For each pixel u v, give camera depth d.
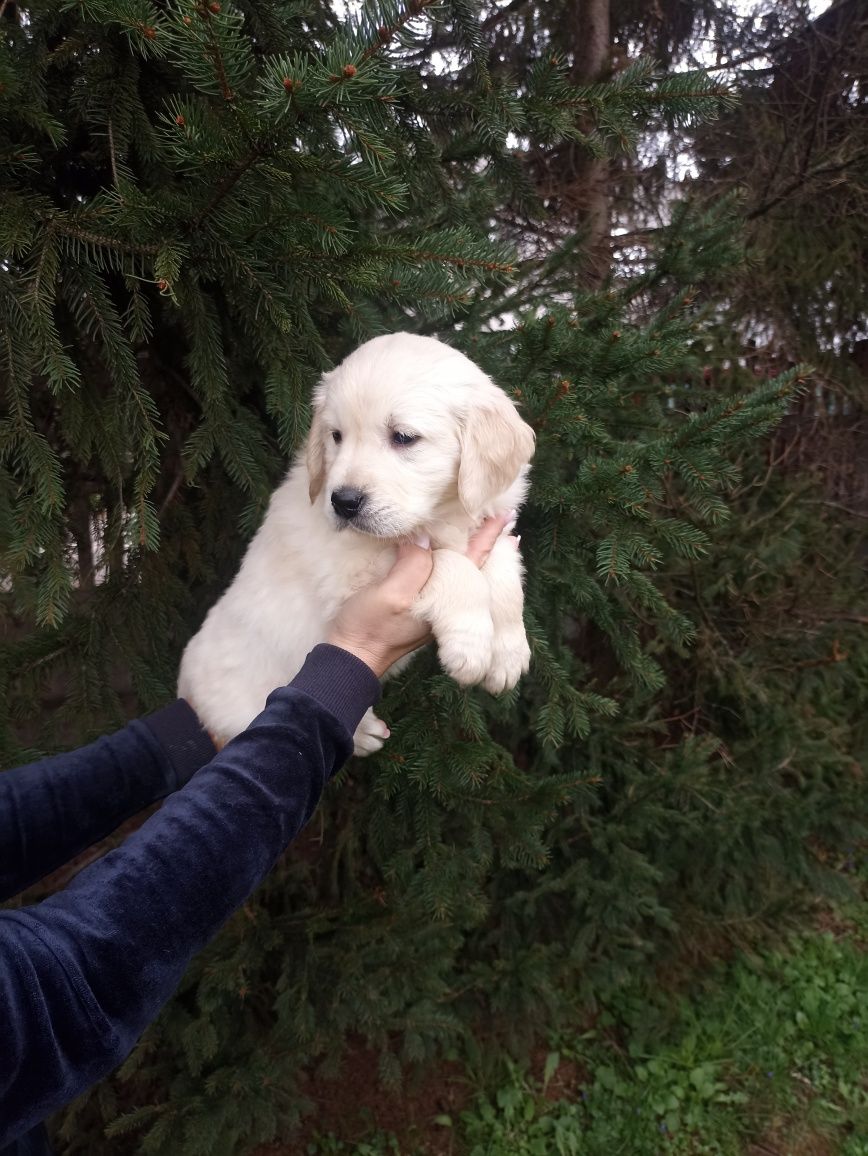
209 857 0.90
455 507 1.85
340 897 2.92
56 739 1.97
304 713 1.10
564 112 1.78
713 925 3.55
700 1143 3.05
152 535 1.59
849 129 4.34
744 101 4.46
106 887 0.86
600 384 2.04
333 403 1.85
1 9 1.43
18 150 1.34
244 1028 2.68
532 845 2.33
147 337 1.69
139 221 1.32
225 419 1.81
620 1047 3.41
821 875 3.61
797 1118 3.13
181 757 1.57
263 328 1.71
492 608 1.73
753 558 3.58
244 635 1.69
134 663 2.02
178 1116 2.39
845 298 4.38
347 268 1.46
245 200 1.33
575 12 4.11
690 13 4.62
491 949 3.41
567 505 1.98
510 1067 3.22
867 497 4.64
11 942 0.79
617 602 2.80
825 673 3.78
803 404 4.50
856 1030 3.46
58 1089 0.78
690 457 1.87
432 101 1.79
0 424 1.47
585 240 3.44
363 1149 2.98
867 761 3.89
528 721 3.27
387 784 2.22
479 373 1.90
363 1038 3.35
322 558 1.68
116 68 1.49
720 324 3.72
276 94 1.08
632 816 3.21
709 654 3.58
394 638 1.44
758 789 3.47
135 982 0.83
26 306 1.41
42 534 1.57
